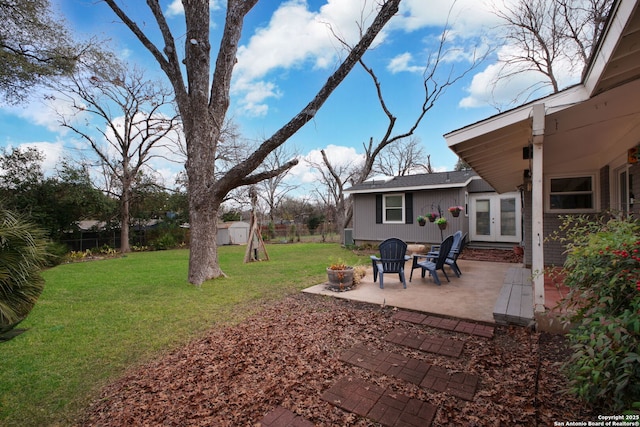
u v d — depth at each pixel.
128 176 16.70
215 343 3.33
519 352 2.82
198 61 6.23
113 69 11.10
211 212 6.48
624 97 2.91
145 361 2.99
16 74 8.52
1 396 2.43
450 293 4.82
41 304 4.96
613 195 4.89
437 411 2.04
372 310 4.22
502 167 6.34
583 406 1.95
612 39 2.00
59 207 14.14
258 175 5.96
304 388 2.39
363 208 12.85
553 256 5.91
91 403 2.33
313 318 3.99
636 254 1.88
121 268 9.12
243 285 6.00
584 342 1.90
